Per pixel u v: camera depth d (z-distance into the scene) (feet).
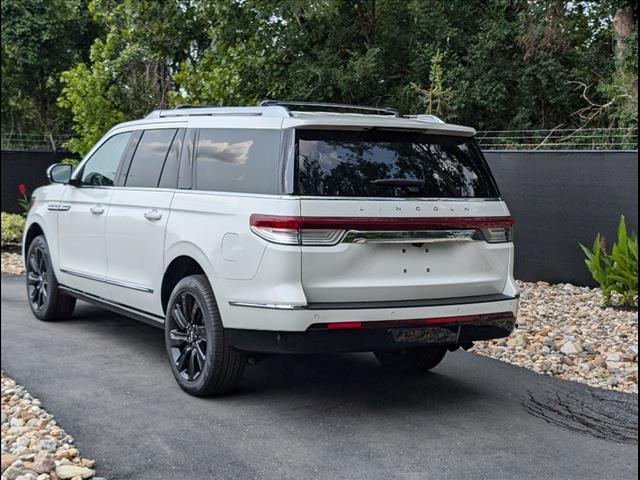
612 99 43.93
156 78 55.06
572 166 33.91
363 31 49.37
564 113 49.52
